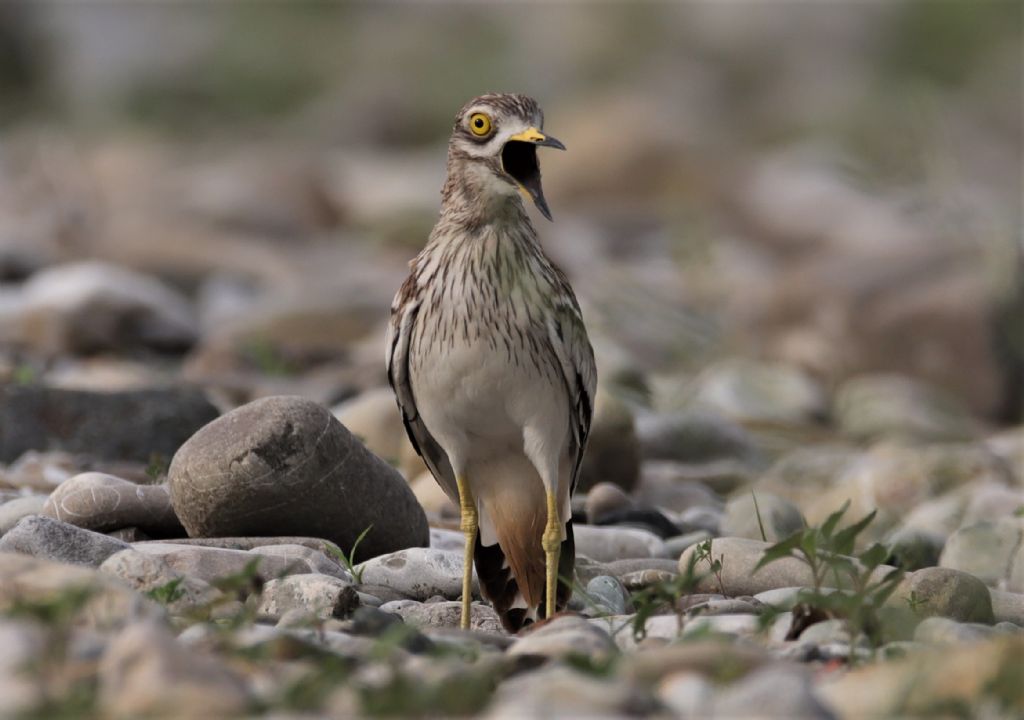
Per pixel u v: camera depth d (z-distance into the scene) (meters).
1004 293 18.61
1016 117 45.12
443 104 49.41
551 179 33.94
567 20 57.53
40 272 21.86
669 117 42.00
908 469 11.91
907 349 18.69
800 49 56.06
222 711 4.82
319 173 32.84
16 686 4.90
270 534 8.45
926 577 7.29
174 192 29.98
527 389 7.51
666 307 19.41
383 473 8.66
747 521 9.89
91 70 51.97
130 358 17.08
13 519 8.61
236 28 54.41
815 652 6.09
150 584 6.63
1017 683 5.05
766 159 39.25
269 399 8.55
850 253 20.02
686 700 4.98
